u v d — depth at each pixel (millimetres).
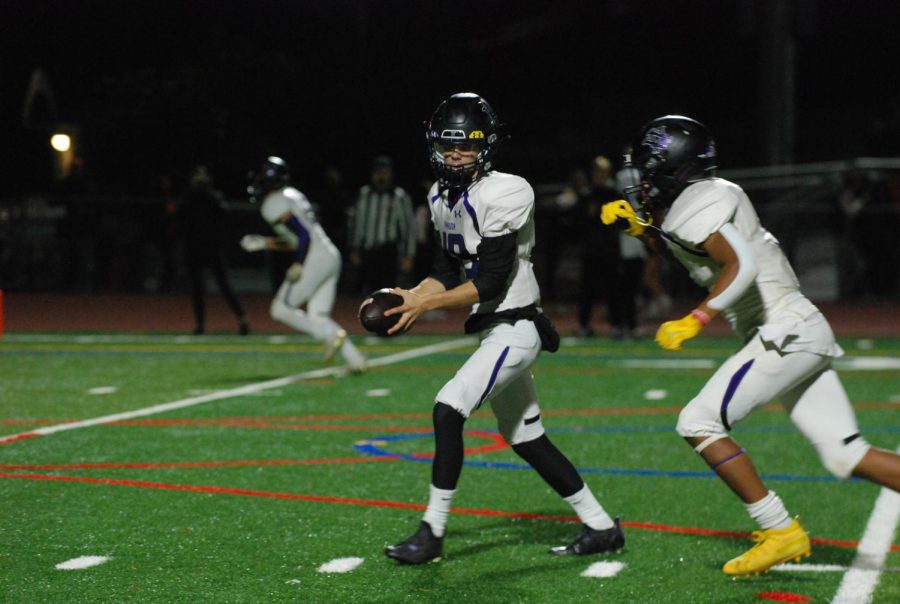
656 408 27109
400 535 15945
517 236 14406
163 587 13555
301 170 74188
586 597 13469
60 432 23094
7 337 43031
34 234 62906
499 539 15938
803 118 92250
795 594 13625
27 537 15523
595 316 52531
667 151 13688
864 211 57344
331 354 31359
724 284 13258
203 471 19719
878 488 19203
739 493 14016
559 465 15047
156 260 63312
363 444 22312
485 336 14664
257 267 64250
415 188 74188
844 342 42469
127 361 35469
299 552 15078
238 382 30812
